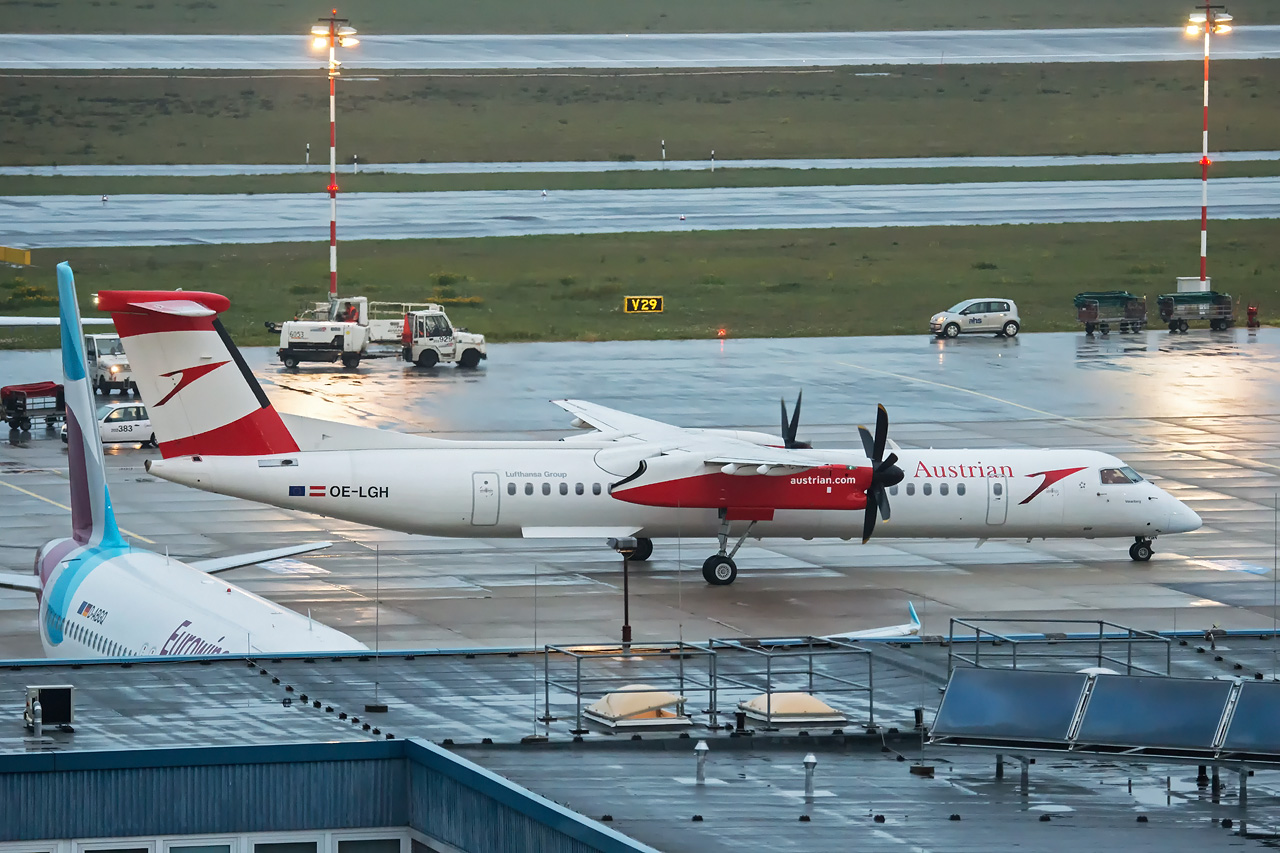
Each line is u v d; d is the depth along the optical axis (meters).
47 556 164.00
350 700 117.38
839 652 133.12
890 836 89.81
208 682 121.31
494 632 192.25
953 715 101.00
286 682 121.81
